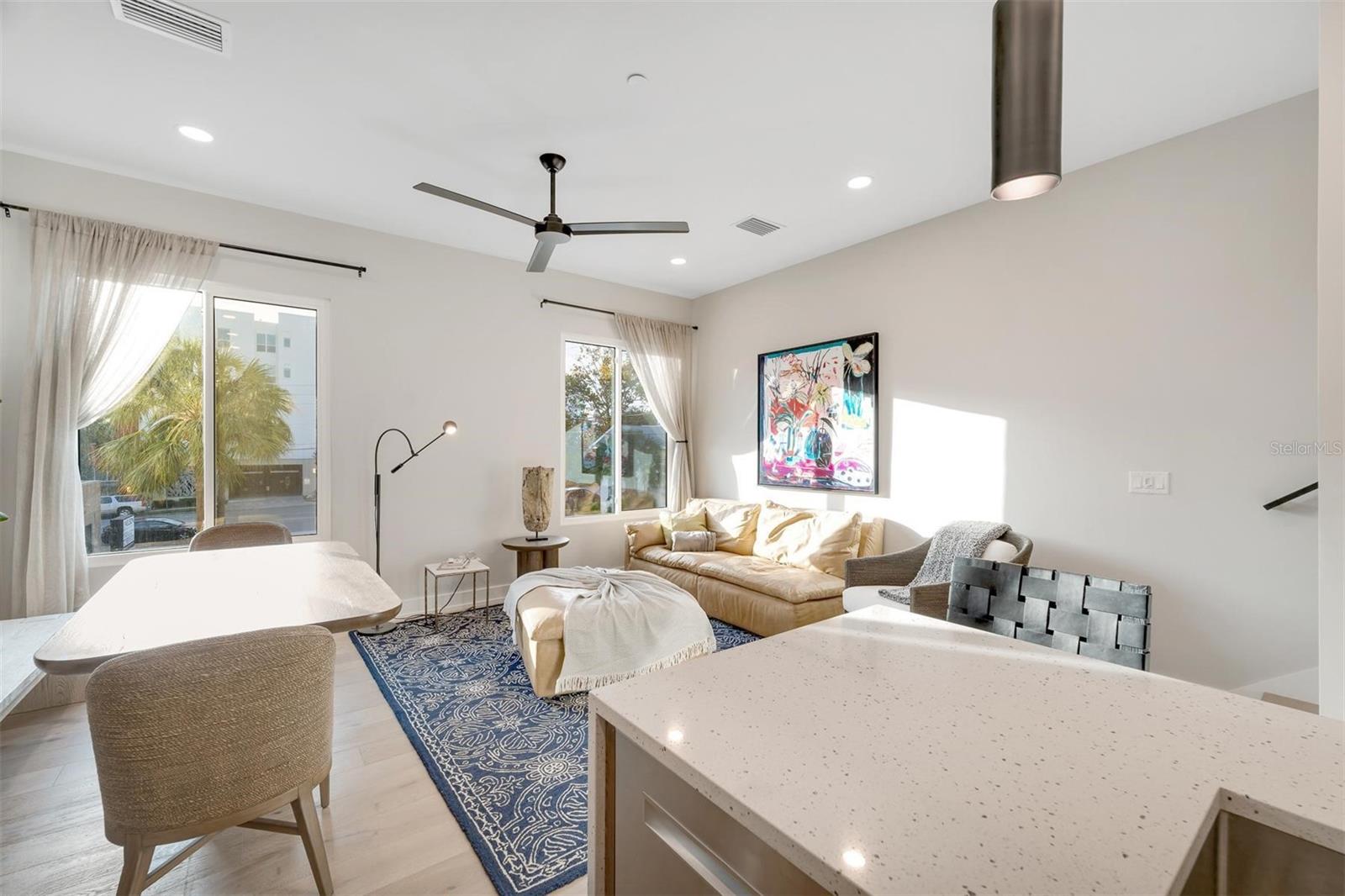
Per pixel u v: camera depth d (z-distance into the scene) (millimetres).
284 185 3285
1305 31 2021
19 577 2803
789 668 1011
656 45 2127
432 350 4203
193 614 1745
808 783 662
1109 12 1938
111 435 3180
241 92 2428
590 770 894
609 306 5172
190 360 3387
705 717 825
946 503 3666
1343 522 1357
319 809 1941
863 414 4145
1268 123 2469
